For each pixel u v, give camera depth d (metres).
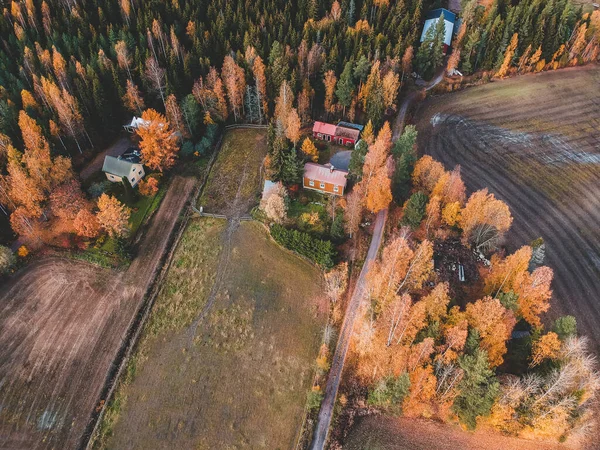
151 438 52.03
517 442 48.84
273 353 59.09
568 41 106.19
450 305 58.78
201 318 63.00
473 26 106.44
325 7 113.06
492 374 44.22
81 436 52.38
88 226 68.25
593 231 73.25
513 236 72.06
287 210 73.00
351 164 72.94
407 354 50.91
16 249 70.50
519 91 101.81
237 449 51.09
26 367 58.12
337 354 58.53
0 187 69.38
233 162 85.12
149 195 79.19
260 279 67.12
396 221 71.44
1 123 79.38
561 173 83.06
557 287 65.25
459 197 66.62
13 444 51.84
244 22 103.44
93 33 103.44
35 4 111.25
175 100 84.12
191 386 56.22
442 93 102.56
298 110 89.06
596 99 99.19
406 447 49.31
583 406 48.97
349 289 64.94
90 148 87.81
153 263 70.06
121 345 60.31
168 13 107.81
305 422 52.50
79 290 66.31
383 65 94.12
